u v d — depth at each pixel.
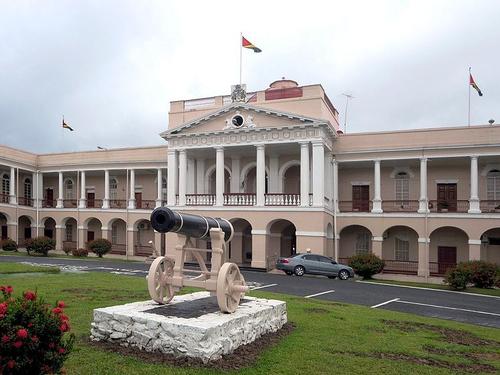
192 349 7.59
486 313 16.03
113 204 43.69
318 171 30.06
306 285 22.02
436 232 32.62
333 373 7.51
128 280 19.02
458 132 30.33
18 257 33.19
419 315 15.09
